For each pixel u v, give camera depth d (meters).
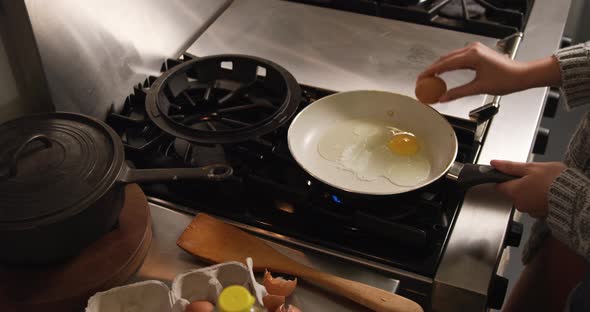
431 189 1.11
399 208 1.07
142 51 1.38
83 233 0.89
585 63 1.15
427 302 1.01
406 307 0.90
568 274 1.43
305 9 1.69
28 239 0.84
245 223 1.09
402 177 1.12
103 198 0.88
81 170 0.90
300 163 1.08
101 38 1.23
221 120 1.25
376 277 0.98
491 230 1.04
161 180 0.93
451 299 0.97
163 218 1.07
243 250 0.99
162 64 1.46
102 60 1.25
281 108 1.15
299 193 1.08
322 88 1.36
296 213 1.10
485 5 1.64
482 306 0.96
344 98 1.25
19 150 0.87
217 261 0.97
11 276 0.93
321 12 1.68
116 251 0.96
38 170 0.89
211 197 1.13
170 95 1.26
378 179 1.12
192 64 1.30
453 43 1.55
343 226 1.07
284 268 0.97
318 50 1.52
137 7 1.34
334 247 1.04
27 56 1.08
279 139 1.22
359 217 1.03
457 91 1.20
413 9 1.64
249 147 1.16
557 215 0.98
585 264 1.39
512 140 1.25
